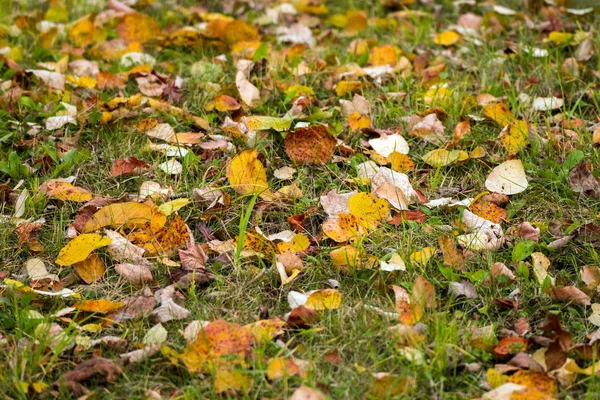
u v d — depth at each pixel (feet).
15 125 10.64
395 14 14.69
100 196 9.12
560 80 11.58
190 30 13.02
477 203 8.85
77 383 6.51
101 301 7.39
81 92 11.57
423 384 6.56
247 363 6.73
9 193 9.18
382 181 9.14
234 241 8.41
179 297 7.66
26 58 12.76
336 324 7.21
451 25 14.21
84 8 15.08
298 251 8.23
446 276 7.74
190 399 6.37
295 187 9.16
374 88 11.78
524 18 13.80
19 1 15.14
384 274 7.95
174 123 10.72
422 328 7.09
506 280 7.75
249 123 9.99
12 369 6.64
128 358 6.81
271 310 7.57
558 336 6.88
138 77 11.78
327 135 9.67
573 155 9.45
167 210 8.56
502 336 7.15
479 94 11.40
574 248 8.33
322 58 12.86
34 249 8.38
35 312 7.26
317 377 6.64
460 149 10.18
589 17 13.97
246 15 15.12
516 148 9.98
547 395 6.26
